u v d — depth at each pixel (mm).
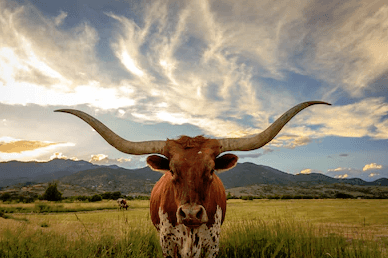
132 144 3592
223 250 5594
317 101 3346
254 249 5473
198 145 3482
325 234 6523
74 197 63844
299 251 5352
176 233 3855
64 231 7480
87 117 3539
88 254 5293
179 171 3215
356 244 5543
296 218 9789
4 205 29438
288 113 3357
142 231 6684
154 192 4875
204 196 3137
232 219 9016
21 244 5293
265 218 9109
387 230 7812
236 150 3543
